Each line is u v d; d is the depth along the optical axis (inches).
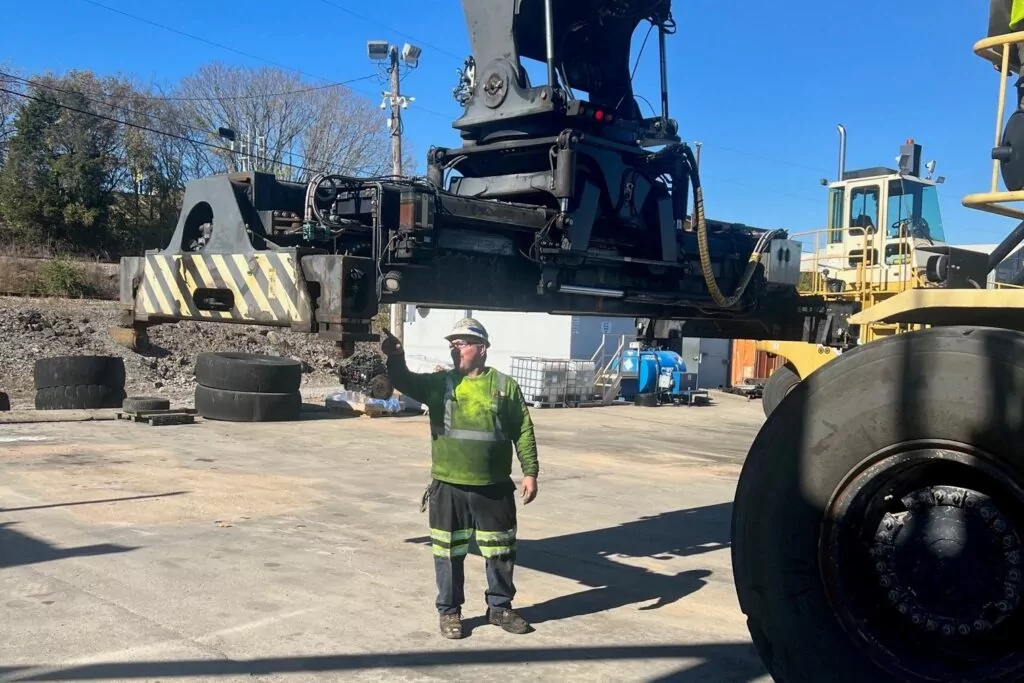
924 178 578.9
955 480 114.6
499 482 189.2
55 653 169.3
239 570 227.9
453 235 183.9
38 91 1670.8
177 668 163.5
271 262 162.9
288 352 990.4
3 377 777.6
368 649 176.2
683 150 219.0
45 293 1171.9
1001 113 127.7
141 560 235.0
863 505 116.2
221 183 180.4
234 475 369.1
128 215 1833.2
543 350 886.4
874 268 575.5
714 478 419.8
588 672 167.6
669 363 924.0
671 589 224.5
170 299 183.0
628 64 239.9
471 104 219.5
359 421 596.7
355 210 183.2
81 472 364.8
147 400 553.6
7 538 254.8
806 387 118.2
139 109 1812.3
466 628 190.9
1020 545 108.5
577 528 293.0
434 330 939.3
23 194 1651.1
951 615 111.3
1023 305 111.9
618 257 209.9
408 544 259.9
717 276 238.7
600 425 676.7
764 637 119.6
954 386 107.5
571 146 197.2
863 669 113.2
